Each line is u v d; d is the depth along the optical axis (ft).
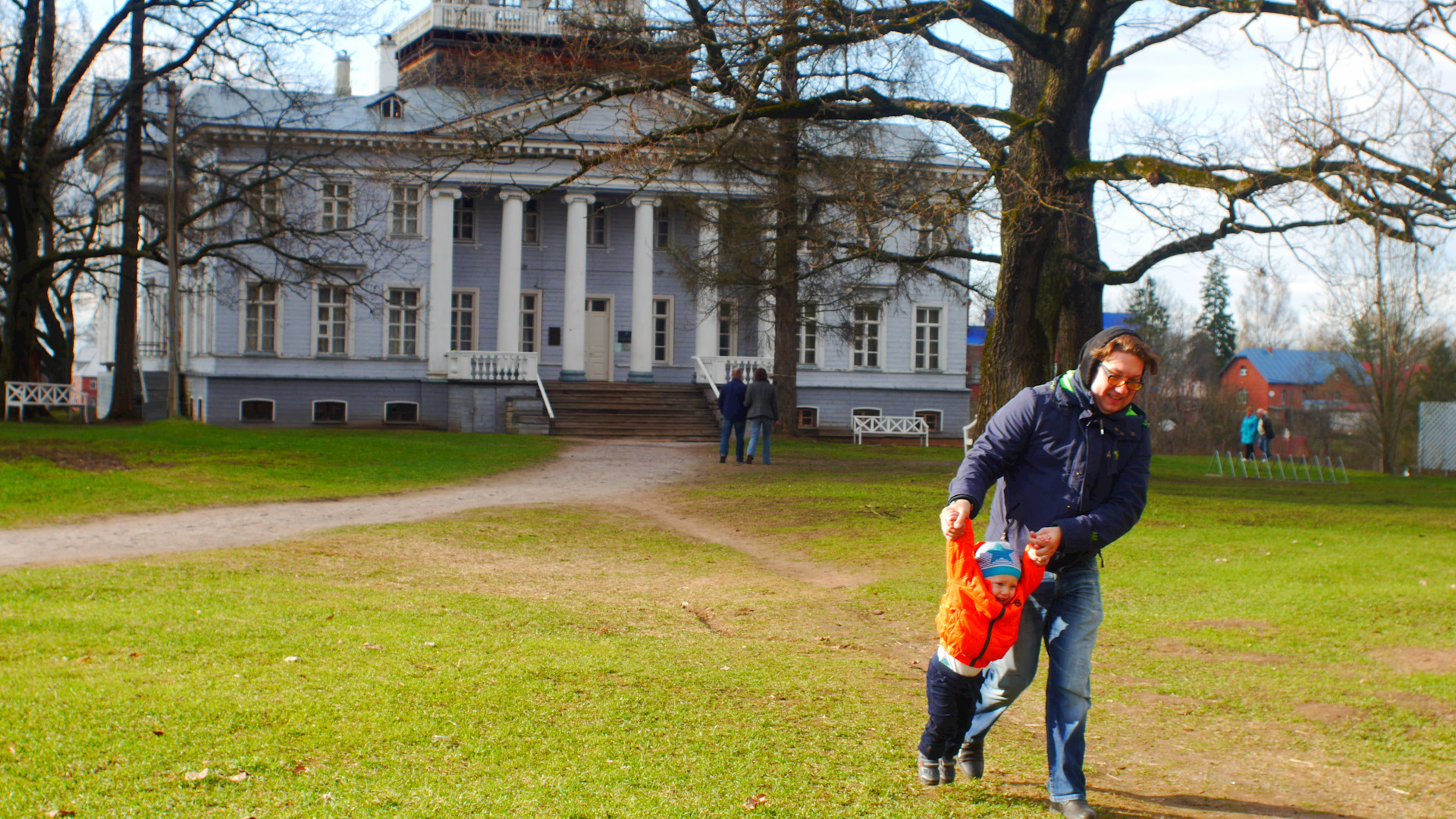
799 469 71.20
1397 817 15.96
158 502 47.93
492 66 68.39
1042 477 14.73
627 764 15.20
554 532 44.21
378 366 123.34
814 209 81.76
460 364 119.03
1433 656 26.76
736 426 76.89
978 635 13.96
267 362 120.88
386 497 54.54
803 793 14.57
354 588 29.48
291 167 102.12
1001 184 55.21
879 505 52.54
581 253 123.75
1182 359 241.96
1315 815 15.75
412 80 133.90
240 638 21.71
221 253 107.76
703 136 58.39
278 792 13.24
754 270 84.94
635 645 24.26
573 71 61.52
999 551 14.17
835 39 51.37
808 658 24.13
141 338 145.59
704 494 58.08
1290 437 189.26
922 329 138.10
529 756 15.24
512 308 123.13
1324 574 36.76
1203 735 20.13
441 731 16.07
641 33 63.21
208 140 104.78
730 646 25.04
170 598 25.94
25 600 24.91
